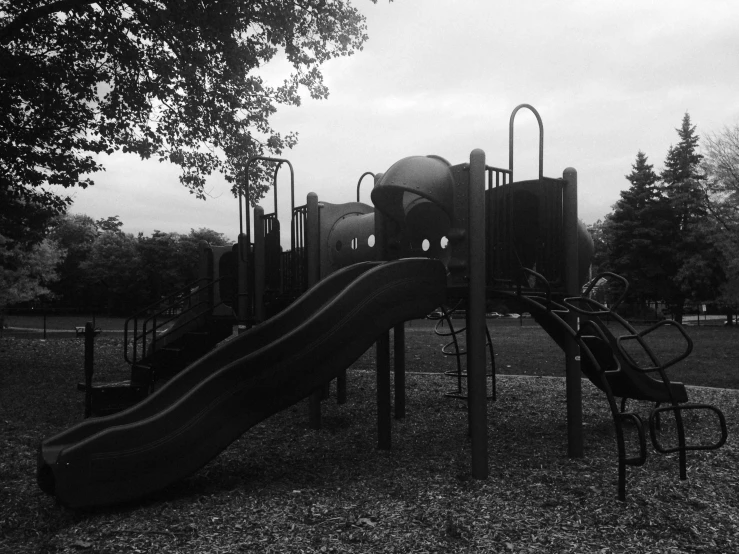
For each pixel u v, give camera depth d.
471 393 5.30
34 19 11.73
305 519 4.29
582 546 3.74
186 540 3.95
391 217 6.35
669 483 4.94
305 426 7.80
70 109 12.92
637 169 45.56
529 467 5.61
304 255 7.56
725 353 16.56
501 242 5.74
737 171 32.16
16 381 11.75
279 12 13.95
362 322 5.30
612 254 45.38
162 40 13.45
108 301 69.00
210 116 14.91
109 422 5.05
